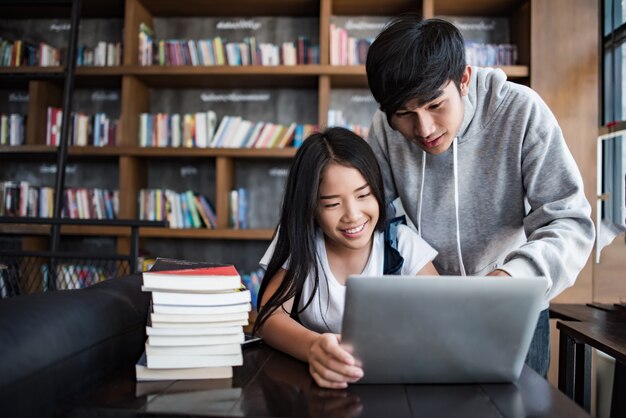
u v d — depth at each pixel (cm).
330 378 81
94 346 82
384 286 76
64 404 71
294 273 108
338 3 331
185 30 362
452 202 132
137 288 110
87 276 321
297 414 70
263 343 110
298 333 99
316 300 117
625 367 189
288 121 358
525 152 122
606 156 284
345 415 70
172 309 83
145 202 335
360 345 80
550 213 116
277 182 357
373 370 82
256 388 80
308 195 106
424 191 135
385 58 102
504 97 122
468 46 319
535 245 104
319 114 312
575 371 140
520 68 298
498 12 335
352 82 334
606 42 294
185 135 329
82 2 342
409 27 103
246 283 331
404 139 133
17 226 307
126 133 323
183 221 332
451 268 141
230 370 86
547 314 132
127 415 69
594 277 212
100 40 367
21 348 64
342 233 107
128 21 325
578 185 117
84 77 335
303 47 322
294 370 91
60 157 264
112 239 354
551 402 76
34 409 65
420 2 325
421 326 79
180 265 94
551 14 293
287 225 111
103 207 337
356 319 78
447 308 79
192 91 361
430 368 83
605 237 213
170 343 83
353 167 105
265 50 326
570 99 289
